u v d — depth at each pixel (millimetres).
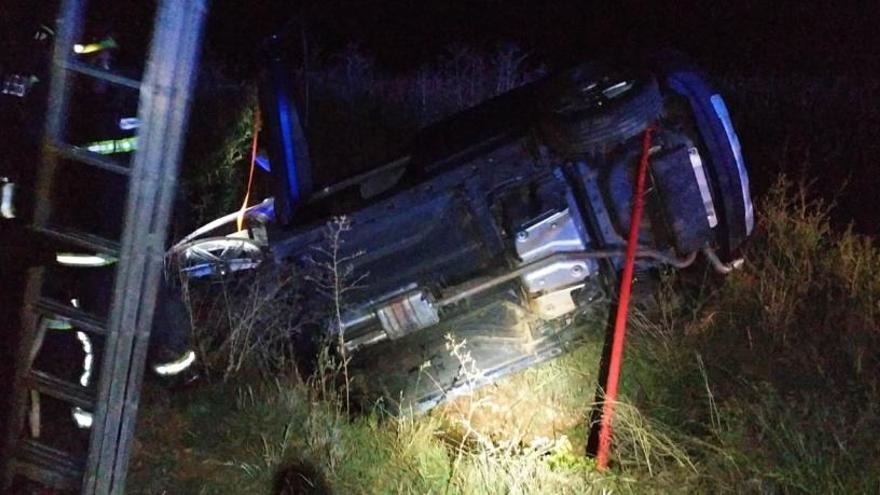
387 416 4770
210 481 4152
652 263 4840
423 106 9773
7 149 3623
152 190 2865
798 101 11070
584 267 4684
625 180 4672
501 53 10016
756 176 8422
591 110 4469
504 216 4699
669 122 4793
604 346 4926
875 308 5352
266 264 4891
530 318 4789
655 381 4895
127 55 4234
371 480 4199
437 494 4078
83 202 4047
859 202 7832
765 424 4168
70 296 4043
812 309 5426
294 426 4473
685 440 4430
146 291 2980
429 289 4719
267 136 5625
